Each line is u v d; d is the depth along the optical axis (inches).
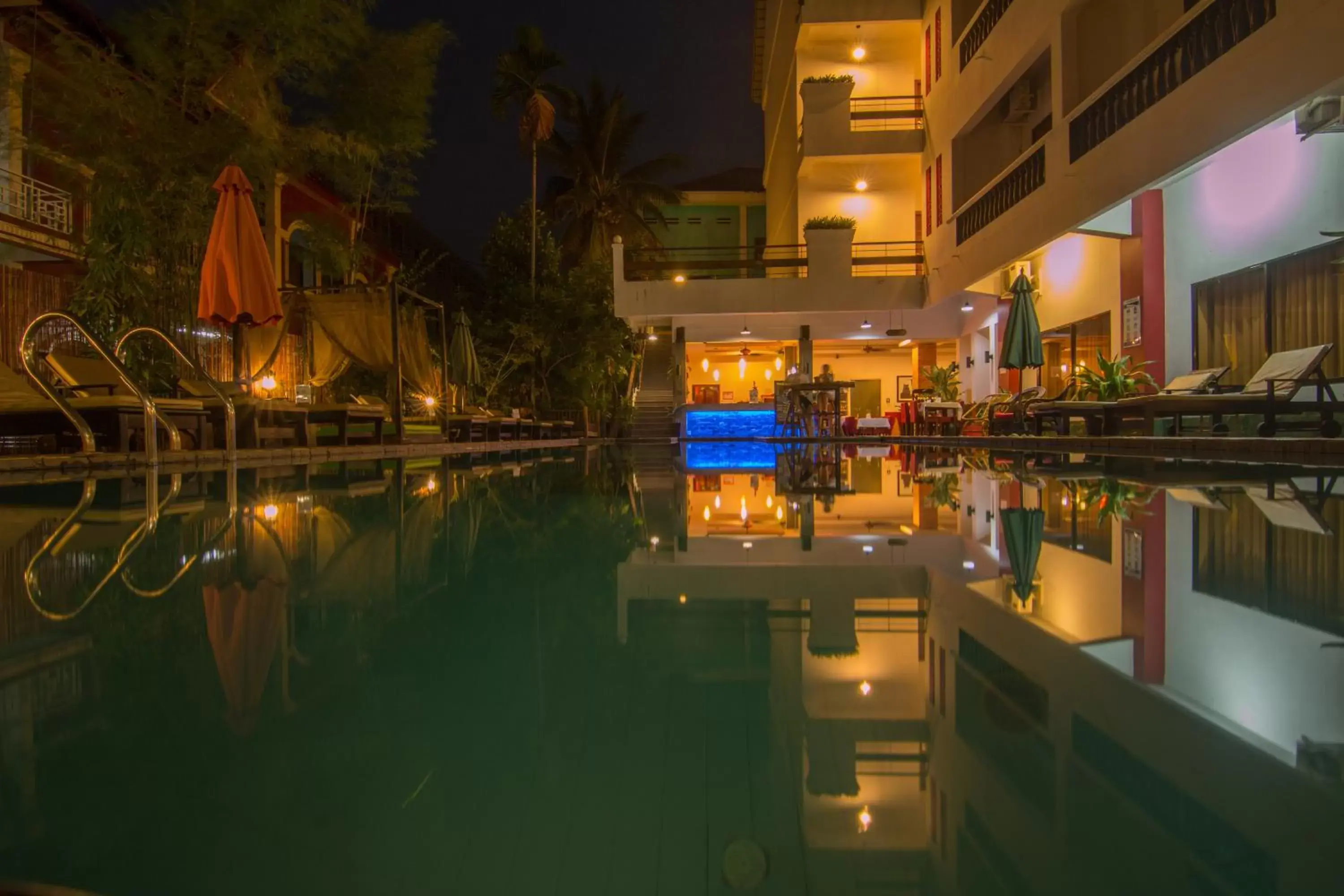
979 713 41.2
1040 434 467.5
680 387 708.0
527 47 937.5
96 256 360.5
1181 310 423.5
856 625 62.7
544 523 134.4
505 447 569.0
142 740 38.6
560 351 837.8
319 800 32.1
